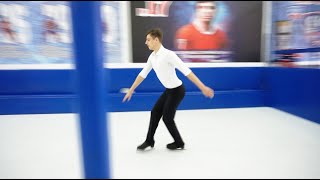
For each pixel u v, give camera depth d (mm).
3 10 3854
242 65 4496
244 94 4410
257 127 3273
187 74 2117
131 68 4137
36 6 3920
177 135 2402
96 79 1345
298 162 2203
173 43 4418
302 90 3635
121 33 4207
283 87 4062
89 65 1320
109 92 4133
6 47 3945
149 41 2168
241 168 2084
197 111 4172
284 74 4016
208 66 4391
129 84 4164
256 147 2570
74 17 1278
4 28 3895
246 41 4621
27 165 2129
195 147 2576
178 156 2342
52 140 2744
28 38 3977
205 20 4434
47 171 2020
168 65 2168
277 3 4348
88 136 1403
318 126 3291
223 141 2752
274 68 4262
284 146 2598
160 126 3307
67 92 4055
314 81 3395
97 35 1320
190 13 4375
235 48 4605
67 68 4047
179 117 3793
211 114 3969
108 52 4203
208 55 4551
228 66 4414
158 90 4262
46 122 3449
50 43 4035
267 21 4586
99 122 1394
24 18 3922
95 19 1297
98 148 1419
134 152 2439
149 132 2449
